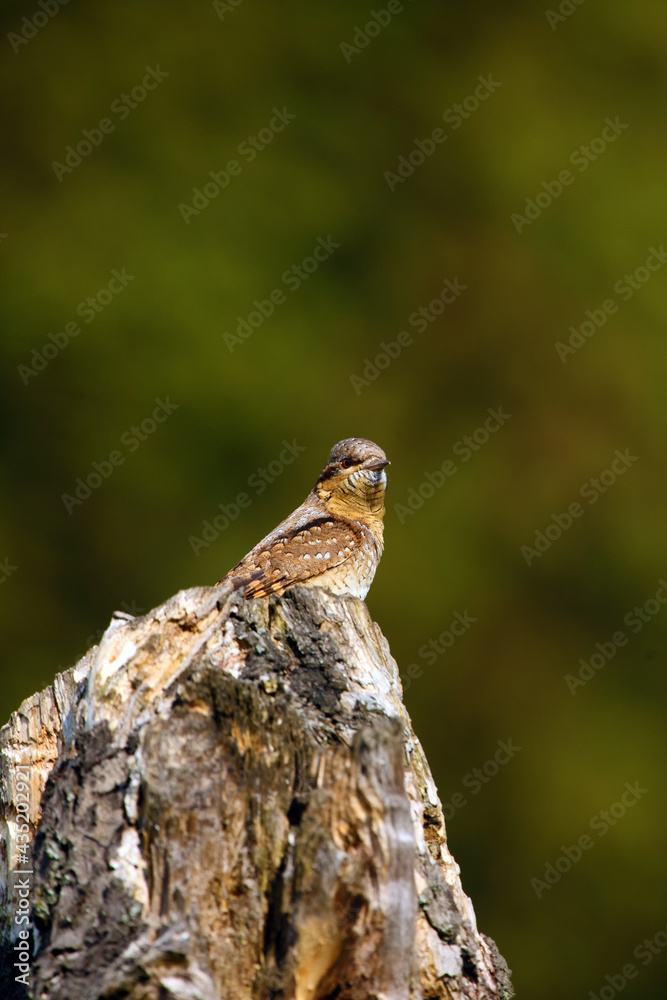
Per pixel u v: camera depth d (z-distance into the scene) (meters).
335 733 4.68
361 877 3.91
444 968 4.41
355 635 5.17
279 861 4.12
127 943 4.02
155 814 4.21
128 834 4.30
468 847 17.44
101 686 4.76
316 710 4.80
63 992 3.91
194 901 4.07
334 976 3.95
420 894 4.52
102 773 4.45
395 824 3.98
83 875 4.20
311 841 3.97
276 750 4.30
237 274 18.91
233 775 4.29
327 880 3.89
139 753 4.47
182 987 3.81
